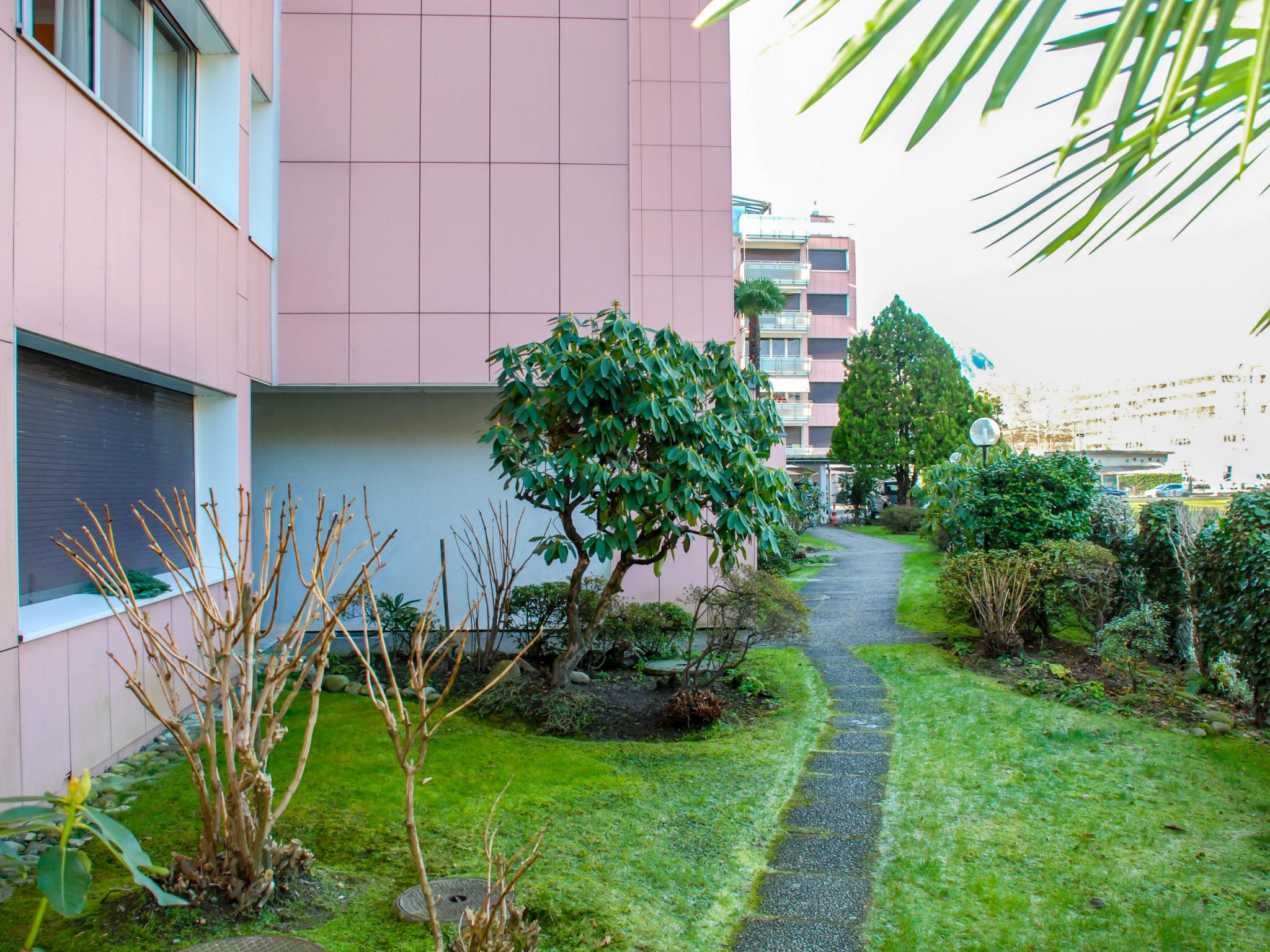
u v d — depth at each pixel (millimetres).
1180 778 4941
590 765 5352
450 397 10188
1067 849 4066
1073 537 9258
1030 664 7824
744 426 6922
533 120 9547
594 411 6238
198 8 6781
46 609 4941
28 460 5016
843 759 5574
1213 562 6422
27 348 4980
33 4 4938
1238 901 3508
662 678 7445
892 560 18641
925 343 33875
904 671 8031
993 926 3381
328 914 3287
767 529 6379
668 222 10016
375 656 8273
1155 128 829
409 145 9375
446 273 9367
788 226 44406
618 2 9695
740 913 3520
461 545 10125
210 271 7016
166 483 6980
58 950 2996
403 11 9430
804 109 908
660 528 6523
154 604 5773
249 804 3545
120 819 4320
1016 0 832
